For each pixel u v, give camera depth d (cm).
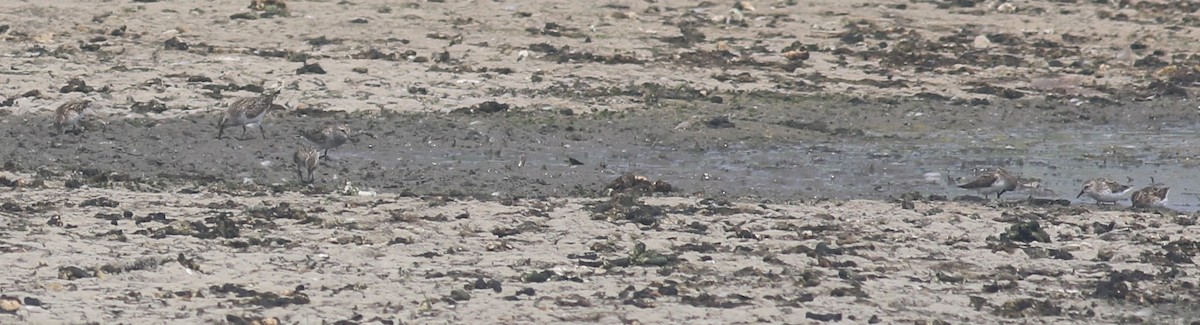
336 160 7431
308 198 6334
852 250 5553
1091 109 9150
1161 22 11719
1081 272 5334
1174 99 9412
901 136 8381
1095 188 6694
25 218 5700
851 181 7275
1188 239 5825
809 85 9531
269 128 8019
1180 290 5119
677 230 5828
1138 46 10969
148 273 4950
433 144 7831
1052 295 5038
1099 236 5881
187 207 6025
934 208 6438
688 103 8975
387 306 4706
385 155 7606
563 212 6097
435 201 6284
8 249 5162
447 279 5016
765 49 10475
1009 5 12125
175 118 8150
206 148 7588
